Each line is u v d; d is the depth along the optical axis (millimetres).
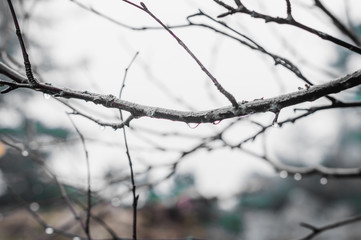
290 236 10898
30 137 2314
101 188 2184
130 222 5059
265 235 10680
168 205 6289
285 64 1218
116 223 4887
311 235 2014
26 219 5828
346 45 1072
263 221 12852
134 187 1261
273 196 15672
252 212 14414
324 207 16203
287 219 13680
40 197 5395
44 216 5535
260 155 2293
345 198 17172
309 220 13547
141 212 6133
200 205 7492
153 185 2178
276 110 1034
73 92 1081
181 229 6488
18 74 1087
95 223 4844
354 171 2270
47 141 2199
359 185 17281
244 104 1038
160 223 6242
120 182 2172
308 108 1411
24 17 1715
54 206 5777
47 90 1065
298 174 2354
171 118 1056
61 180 2139
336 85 1008
